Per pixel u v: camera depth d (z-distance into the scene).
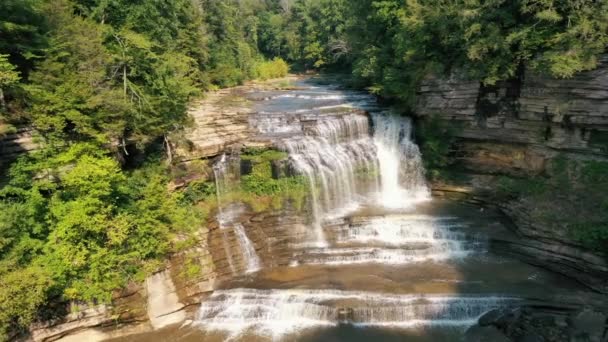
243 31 100.12
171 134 26.12
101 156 21.52
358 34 45.31
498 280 22.53
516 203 26.80
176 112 26.03
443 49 31.22
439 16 29.88
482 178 30.44
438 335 19.45
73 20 23.73
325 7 87.25
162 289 21.48
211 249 24.00
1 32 20.22
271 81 71.25
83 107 20.89
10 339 17.86
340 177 30.81
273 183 28.58
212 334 20.27
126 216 20.69
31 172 20.00
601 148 24.89
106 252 19.75
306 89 55.59
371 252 25.06
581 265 22.19
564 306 20.08
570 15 23.97
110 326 20.27
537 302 20.44
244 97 48.56
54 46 21.48
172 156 26.39
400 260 24.83
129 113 23.14
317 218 27.42
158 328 20.84
